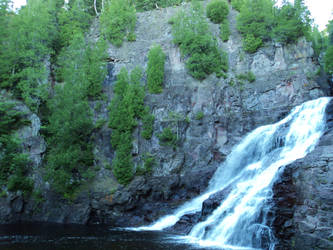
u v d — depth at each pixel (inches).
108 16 2028.8
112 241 773.9
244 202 826.2
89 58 1775.3
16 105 1525.6
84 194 1317.7
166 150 1446.9
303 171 729.0
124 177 1350.9
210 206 932.6
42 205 1323.8
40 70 1637.6
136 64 1852.9
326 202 648.4
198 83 1653.5
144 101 1598.2
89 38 2033.7
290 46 1707.7
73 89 1553.9
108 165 1438.2
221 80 1642.5
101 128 1552.7
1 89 1596.9
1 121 1448.1
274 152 1120.2
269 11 1802.4
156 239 807.7
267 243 700.0
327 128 1046.4
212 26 1936.5
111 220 1242.0
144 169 1412.4
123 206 1280.8
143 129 1505.9
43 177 1391.5
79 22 2078.0
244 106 1584.6
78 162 1430.9
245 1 1856.5
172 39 1868.8
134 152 1449.3
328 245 617.6
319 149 754.8
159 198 1331.2
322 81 1641.2
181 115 1540.4
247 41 1743.4
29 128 1514.5
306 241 652.7
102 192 1315.2
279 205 731.4
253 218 757.3
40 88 1599.4
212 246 713.0
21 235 877.8
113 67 1850.4
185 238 832.3
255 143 1283.2
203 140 1471.5
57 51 1919.3
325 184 670.5
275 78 1624.0
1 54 1673.2
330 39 1920.5
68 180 1336.1
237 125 1475.1
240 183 999.6
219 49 1776.6
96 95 1690.5
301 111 1284.4
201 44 1701.5
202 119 1513.3
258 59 1711.4
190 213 1032.2
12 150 1401.3
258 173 1043.3
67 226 1119.0
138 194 1326.3
